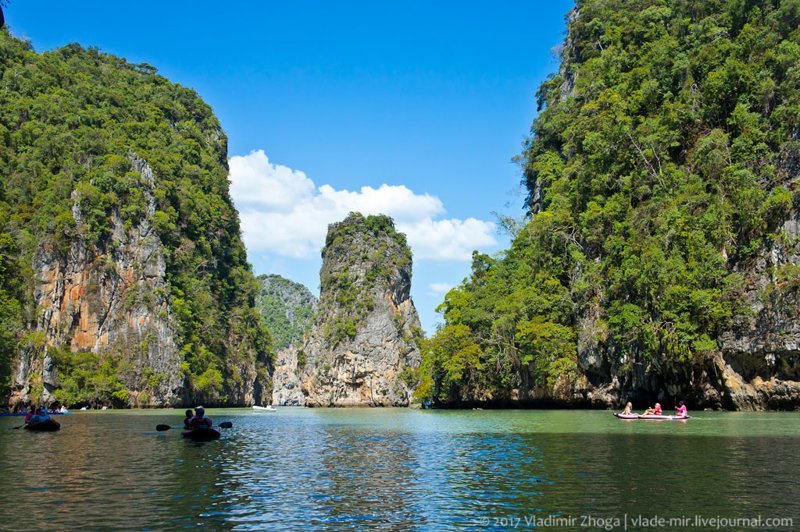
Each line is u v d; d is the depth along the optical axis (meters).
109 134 120.62
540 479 20.66
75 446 32.53
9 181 107.19
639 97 67.88
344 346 161.12
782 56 56.22
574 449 28.33
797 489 18.41
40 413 44.53
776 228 51.19
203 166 143.38
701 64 63.28
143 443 34.25
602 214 62.78
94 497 18.39
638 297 56.59
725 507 16.30
